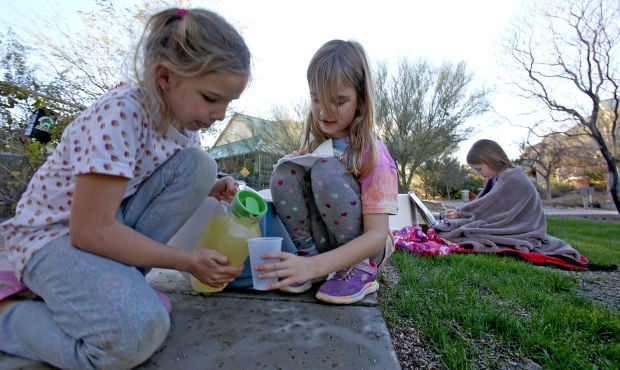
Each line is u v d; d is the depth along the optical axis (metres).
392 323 1.07
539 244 2.50
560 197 19.67
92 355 0.74
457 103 14.13
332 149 1.31
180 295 1.22
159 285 1.32
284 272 1.02
